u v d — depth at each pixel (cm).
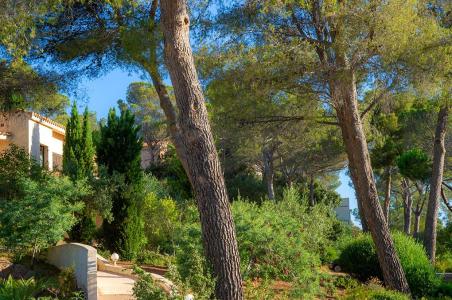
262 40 1508
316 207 1692
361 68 1502
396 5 1380
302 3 1355
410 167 2261
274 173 3706
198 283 848
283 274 1259
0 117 2025
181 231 1281
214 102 1588
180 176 2275
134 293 820
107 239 1592
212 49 1557
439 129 2056
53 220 1215
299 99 1608
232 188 3434
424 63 1461
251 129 1725
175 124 1202
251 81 1527
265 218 1359
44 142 2219
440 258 2408
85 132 1734
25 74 1535
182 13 999
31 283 1070
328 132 2270
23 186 1267
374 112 2152
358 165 1491
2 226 1224
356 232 2330
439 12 1748
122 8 1380
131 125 1694
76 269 1084
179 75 973
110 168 1644
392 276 1449
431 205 2050
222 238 905
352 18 1384
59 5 1291
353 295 1321
